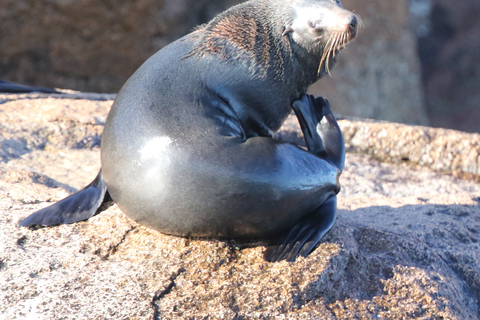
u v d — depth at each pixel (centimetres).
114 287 1539
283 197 1602
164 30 5672
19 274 1569
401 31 6969
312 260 1633
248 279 1588
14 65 5591
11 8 5400
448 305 1661
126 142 1598
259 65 1753
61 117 2836
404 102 7031
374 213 2208
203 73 1692
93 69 5697
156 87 1655
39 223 1761
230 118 1705
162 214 1608
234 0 5900
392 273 1722
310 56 1828
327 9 1762
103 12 5497
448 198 2403
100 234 1742
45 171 2427
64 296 1504
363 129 3128
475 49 10562
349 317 1534
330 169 1694
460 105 10344
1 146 2523
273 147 1617
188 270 1609
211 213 1588
